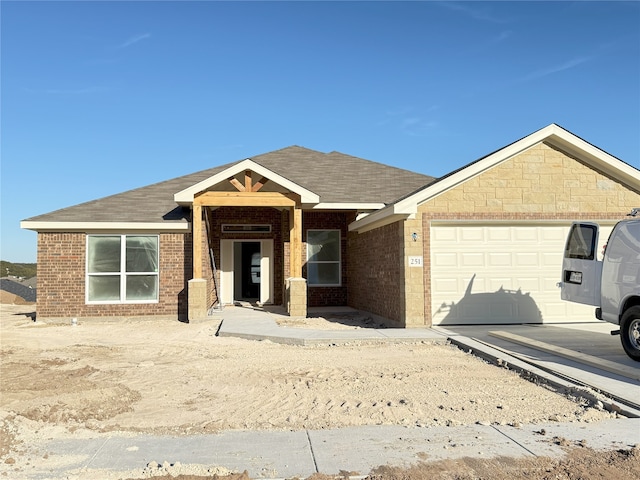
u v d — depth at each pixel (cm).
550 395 750
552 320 1441
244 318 1580
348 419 643
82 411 678
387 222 1530
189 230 1738
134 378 879
